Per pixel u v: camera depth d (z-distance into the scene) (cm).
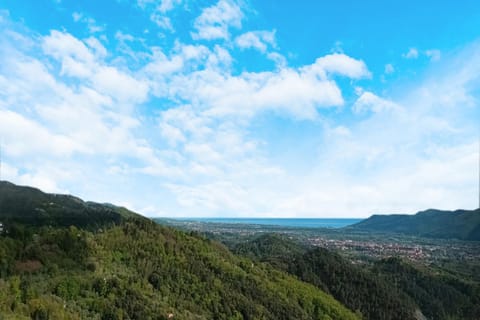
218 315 15388
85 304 13075
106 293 13925
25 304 12244
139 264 16662
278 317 16912
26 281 13650
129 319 12950
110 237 18338
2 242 15538
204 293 16175
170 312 13925
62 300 12912
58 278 14025
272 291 18750
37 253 15450
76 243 16838
